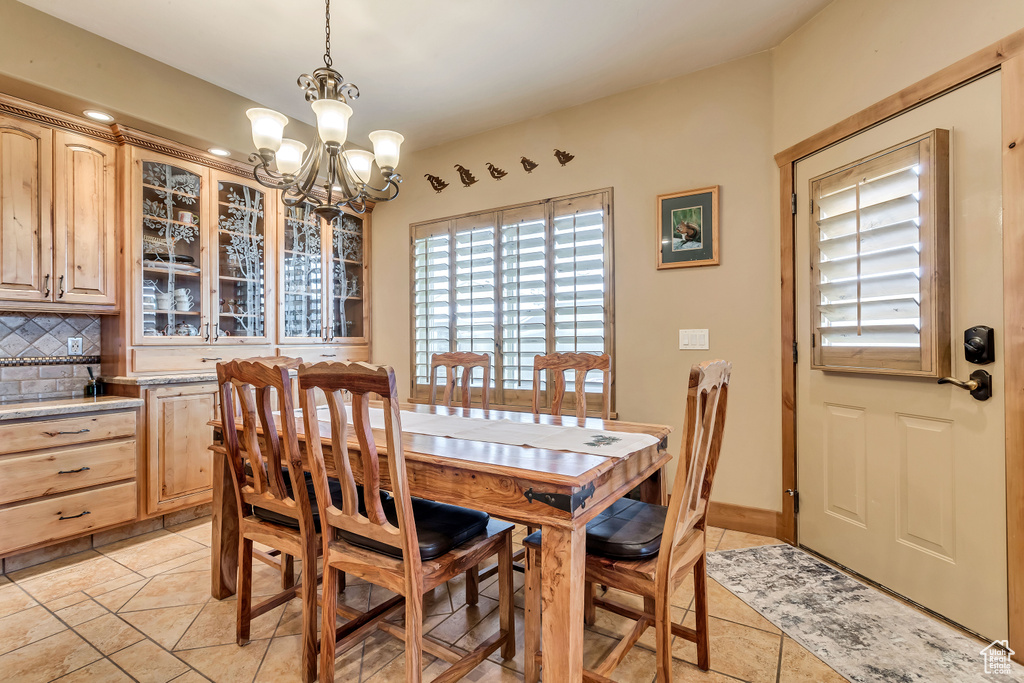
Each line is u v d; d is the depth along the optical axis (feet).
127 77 8.23
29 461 7.23
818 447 7.55
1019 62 4.99
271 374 4.72
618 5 7.27
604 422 6.40
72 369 9.09
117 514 8.20
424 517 5.03
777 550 7.80
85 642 5.49
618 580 4.28
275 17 7.48
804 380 7.80
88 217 8.42
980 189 5.35
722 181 8.71
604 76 9.16
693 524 4.77
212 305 9.99
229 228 10.39
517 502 4.03
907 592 6.21
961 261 5.54
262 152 5.82
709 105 8.86
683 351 9.05
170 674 4.93
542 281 10.48
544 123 10.65
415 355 12.62
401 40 8.09
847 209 6.88
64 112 8.05
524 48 8.33
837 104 7.09
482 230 11.42
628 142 9.63
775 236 8.28
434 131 11.54
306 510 4.80
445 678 4.27
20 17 7.10
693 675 4.87
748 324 8.50
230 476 6.47
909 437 6.18
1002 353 5.17
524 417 6.89
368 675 4.95
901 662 5.02
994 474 5.26
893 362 6.19
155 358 9.17
